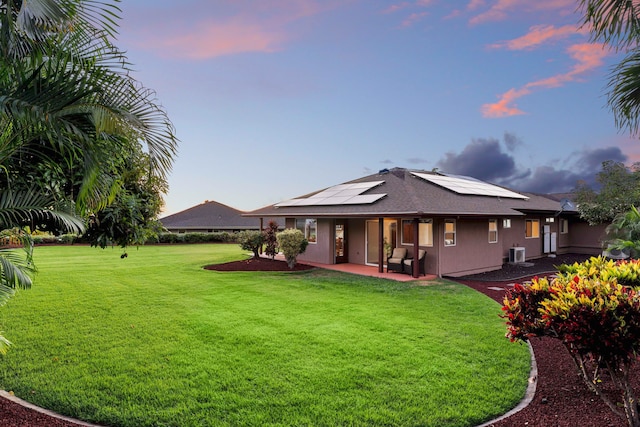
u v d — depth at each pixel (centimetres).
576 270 580
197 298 992
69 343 622
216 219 3856
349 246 1758
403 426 374
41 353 575
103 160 410
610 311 338
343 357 559
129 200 652
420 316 802
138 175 648
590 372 494
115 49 434
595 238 2128
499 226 1627
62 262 1789
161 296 1016
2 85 340
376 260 1798
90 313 823
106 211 622
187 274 1433
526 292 426
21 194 444
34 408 409
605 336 332
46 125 336
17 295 1009
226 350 589
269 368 516
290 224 1945
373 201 1510
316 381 475
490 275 1445
